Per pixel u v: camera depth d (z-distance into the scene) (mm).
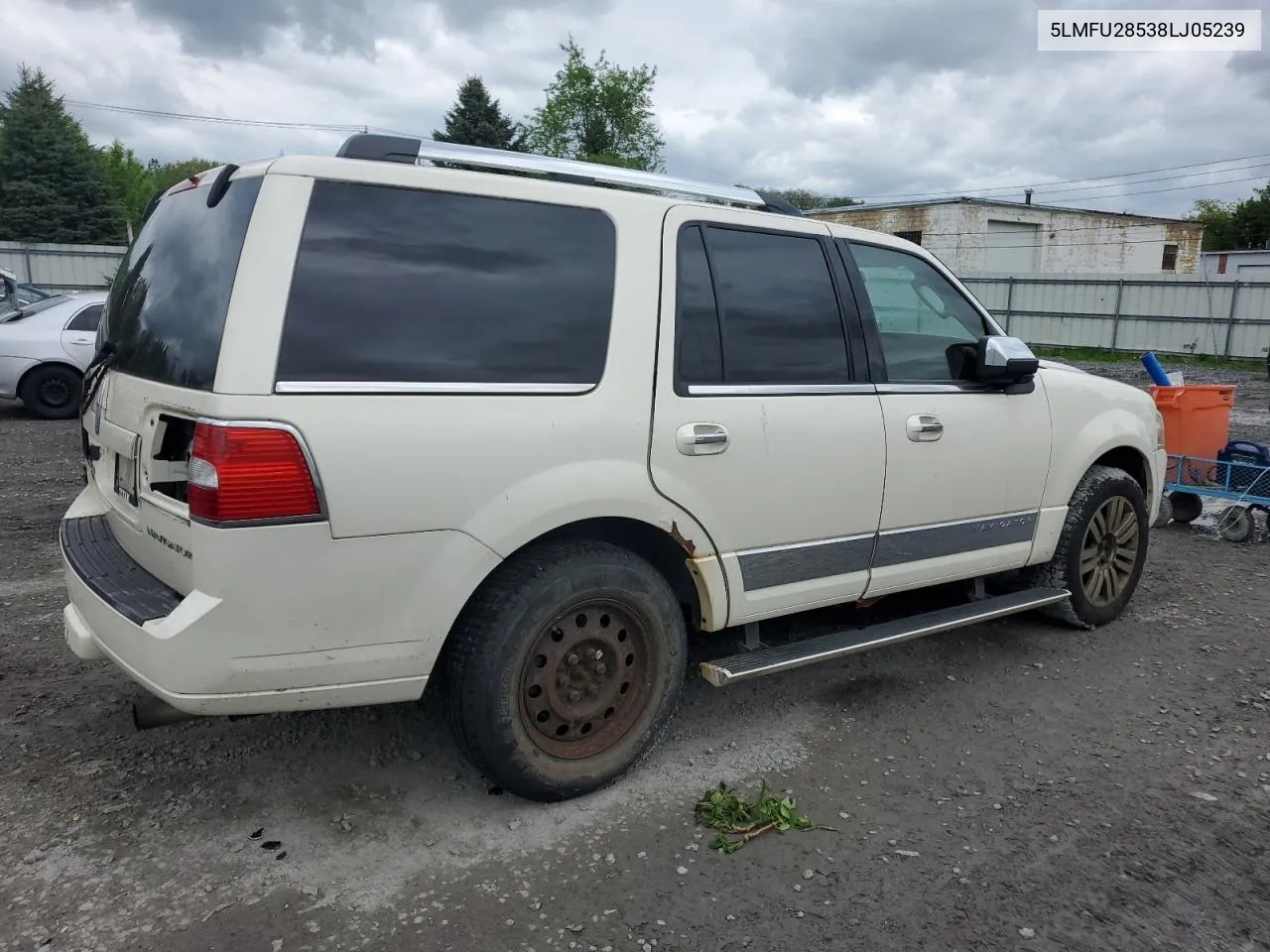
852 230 3924
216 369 2500
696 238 3385
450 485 2729
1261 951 2572
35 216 42625
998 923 2648
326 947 2471
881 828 3104
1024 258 38688
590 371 3039
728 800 3182
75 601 3074
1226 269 34031
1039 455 4438
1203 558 6496
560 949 2492
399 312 2725
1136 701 4125
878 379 3832
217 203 2832
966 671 4418
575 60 48844
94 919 2541
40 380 11320
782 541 3529
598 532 3186
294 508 2516
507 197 2984
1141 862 2949
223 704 2576
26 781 3209
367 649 2691
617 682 3209
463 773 3346
